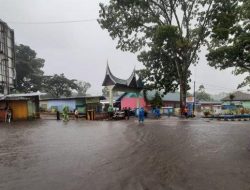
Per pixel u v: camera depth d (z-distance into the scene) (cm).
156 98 4891
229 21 3241
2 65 4419
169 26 3606
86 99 4212
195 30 4016
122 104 5069
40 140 1547
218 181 729
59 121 3275
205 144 1359
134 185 696
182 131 1967
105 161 976
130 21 4009
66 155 1090
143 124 2650
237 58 3238
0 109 3391
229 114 4122
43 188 682
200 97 11188
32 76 7588
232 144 1357
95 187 684
